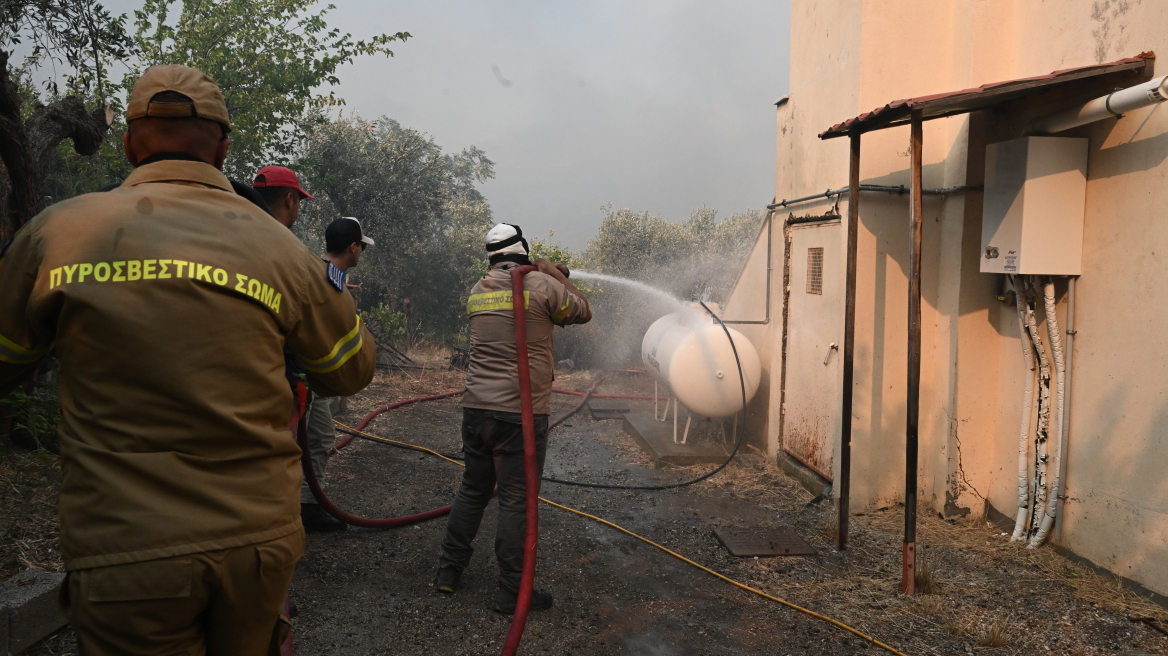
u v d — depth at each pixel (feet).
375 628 10.41
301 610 10.80
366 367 5.91
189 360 4.42
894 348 15.87
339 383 5.73
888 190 15.51
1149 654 9.91
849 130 13.43
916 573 12.19
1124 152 11.79
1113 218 12.04
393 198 46.03
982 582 12.36
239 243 4.80
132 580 4.22
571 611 11.23
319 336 5.35
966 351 15.01
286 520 4.88
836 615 11.21
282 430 4.97
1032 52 13.92
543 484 18.10
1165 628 10.61
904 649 10.22
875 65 15.40
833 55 16.70
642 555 13.60
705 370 20.07
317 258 5.44
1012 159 12.87
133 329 4.33
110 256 4.44
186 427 4.42
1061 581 12.26
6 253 4.64
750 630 10.75
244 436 4.60
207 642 4.82
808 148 18.12
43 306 4.38
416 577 12.19
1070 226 12.58
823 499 16.74
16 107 12.60
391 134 47.03
